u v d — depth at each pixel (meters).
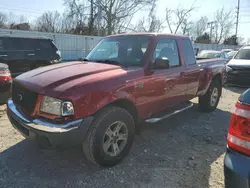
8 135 4.04
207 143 4.03
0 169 3.03
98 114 2.92
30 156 3.38
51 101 2.70
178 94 4.38
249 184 1.69
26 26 33.84
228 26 52.12
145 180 2.90
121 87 3.09
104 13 36.75
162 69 3.87
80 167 3.14
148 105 3.64
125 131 3.27
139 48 3.82
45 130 2.64
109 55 4.09
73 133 2.66
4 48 8.89
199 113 5.78
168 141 4.05
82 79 2.91
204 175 3.04
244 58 10.06
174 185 2.82
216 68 5.66
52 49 10.33
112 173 3.02
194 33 53.12
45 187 2.71
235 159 1.81
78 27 36.31
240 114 1.83
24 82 3.10
